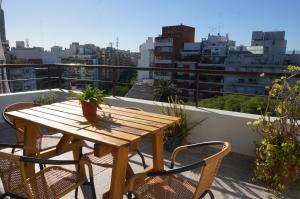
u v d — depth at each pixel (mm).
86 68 5152
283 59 35250
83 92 2404
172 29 46500
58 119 2271
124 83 4844
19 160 1643
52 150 2521
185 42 47219
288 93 2645
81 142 2580
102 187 2551
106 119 2307
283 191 2543
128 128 2064
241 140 3395
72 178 2014
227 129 3484
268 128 2717
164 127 2152
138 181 1962
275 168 2557
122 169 1844
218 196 2486
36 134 2514
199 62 44625
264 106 3246
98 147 1871
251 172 2979
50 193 1816
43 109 2652
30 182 1924
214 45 44375
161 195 1829
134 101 4312
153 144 2254
